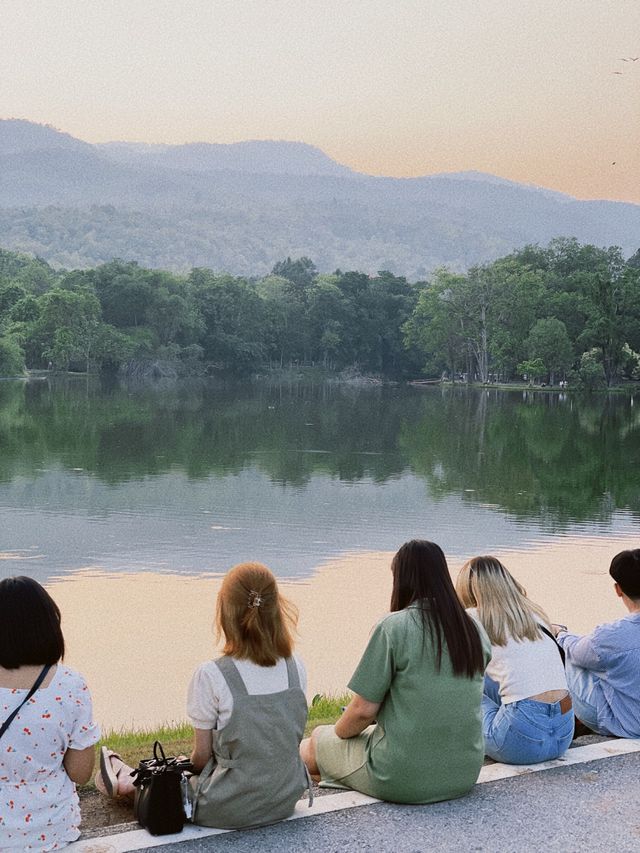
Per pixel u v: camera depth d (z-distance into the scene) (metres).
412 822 4.57
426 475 38.53
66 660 11.96
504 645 5.36
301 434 58.88
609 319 127.06
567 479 38.16
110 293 158.50
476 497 31.84
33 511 26.34
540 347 129.62
